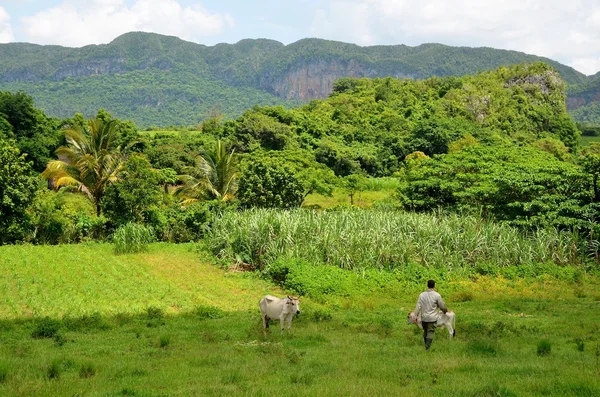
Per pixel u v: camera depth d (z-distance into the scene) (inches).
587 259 1127.0
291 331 596.4
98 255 1130.7
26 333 589.9
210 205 1413.6
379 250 1002.7
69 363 434.9
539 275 1016.2
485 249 1069.1
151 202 1343.5
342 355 470.3
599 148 3742.6
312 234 1051.3
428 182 1489.9
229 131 3041.3
